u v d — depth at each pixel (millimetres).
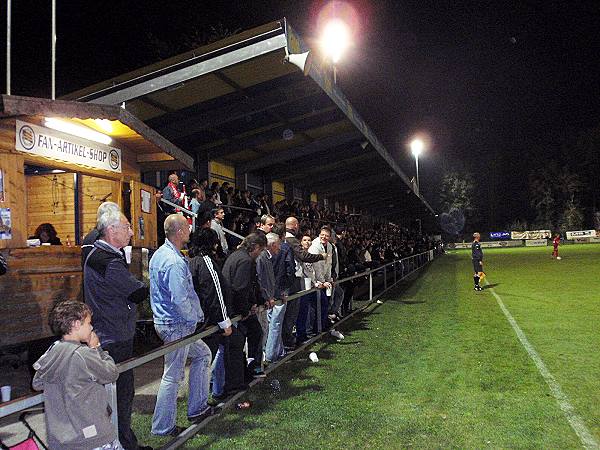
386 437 4582
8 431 4789
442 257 43875
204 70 9570
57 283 6367
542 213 73375
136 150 8188
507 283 17984
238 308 5555
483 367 6828
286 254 7320
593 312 10906
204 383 4914
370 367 7016
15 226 5832
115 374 3107
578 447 4246
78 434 2869
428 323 10422
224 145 14703
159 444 4465
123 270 3869
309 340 8445
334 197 27906
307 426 4863
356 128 15484
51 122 6379
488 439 4469
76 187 8367
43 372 2891
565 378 6199
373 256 19141
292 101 12195
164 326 4531
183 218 4629
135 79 9781
